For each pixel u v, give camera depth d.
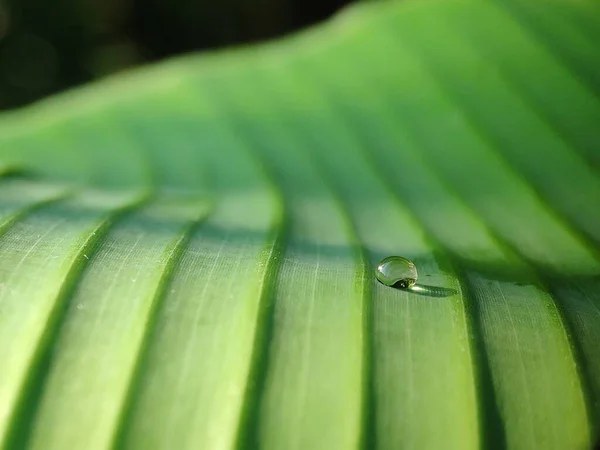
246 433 0.06
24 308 0.07
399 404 0.07
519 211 0.10
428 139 0.11
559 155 0.11
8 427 0.06
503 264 0.09
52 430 0.06
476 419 0.07
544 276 0.08
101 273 0.07
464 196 0.10
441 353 0.07
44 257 0.07
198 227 0.09
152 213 0.09
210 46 0.40
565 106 0.11
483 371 0.07
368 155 0.11
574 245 0.09
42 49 0.39
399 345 0.07
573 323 0.07
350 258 0.08
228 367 0.07
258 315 0.07
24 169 0.11
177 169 0.11
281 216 0.09
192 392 0.06
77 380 0.07
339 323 0.07
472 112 0.11
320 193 0.10
